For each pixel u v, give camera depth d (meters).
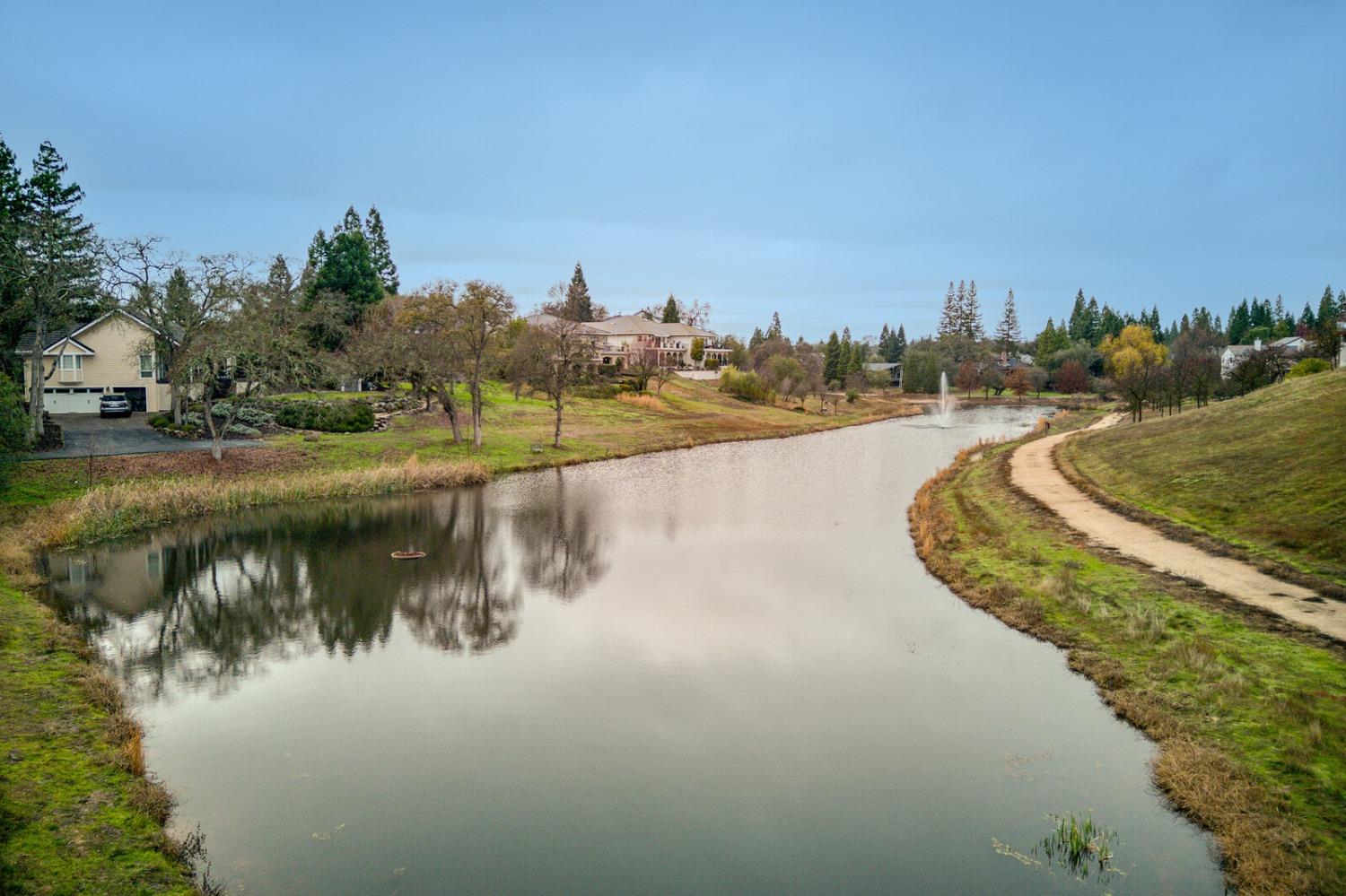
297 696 18.47
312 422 54.72
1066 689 18.16
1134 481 36.25
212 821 13.26
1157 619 20.02
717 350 142.75
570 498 43.62
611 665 20.36
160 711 17.53
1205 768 13.71
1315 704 15.11
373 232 103.88
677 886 11.72
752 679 19.30
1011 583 25.39
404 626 23.34
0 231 42.41
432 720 17.27
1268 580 22.16
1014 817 13.35
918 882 11.73
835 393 138.62
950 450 67.69
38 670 18.00
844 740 16.17
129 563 29.50
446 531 35.53
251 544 32.69
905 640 21.69
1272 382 72.44
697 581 27.73
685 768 15.20
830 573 28.70
